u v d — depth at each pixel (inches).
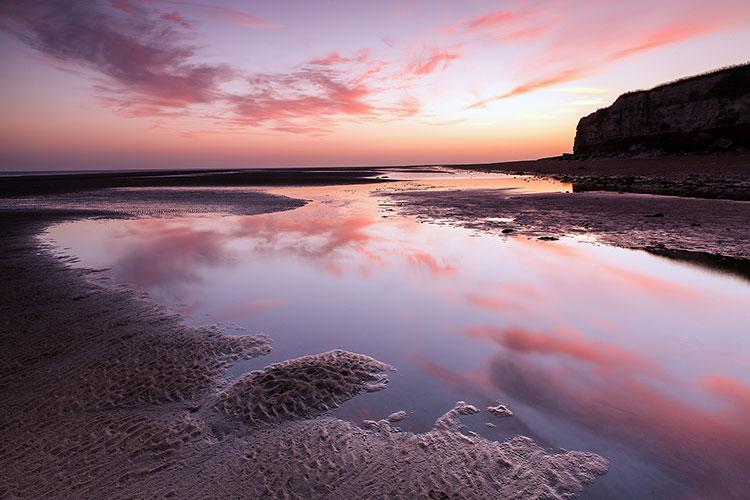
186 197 1180.5
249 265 418.0
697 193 840.9
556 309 284.2
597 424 159.9
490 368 206.8
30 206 975.6
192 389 193.8
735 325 251.8
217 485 134.8
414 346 234.5
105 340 246.7
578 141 2760.8
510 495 126.2
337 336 250.5
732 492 125.5
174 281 366.9
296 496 128.9
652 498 123.9
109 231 620.7
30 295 330.0
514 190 1189.1
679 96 1764.3
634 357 215.0
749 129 1488.7
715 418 162.1
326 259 435.5
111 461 146.9
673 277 343.0
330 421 165.9
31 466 144.9
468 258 421.7
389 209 846.5
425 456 144.5
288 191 1385.3
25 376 206.8
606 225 563.5
